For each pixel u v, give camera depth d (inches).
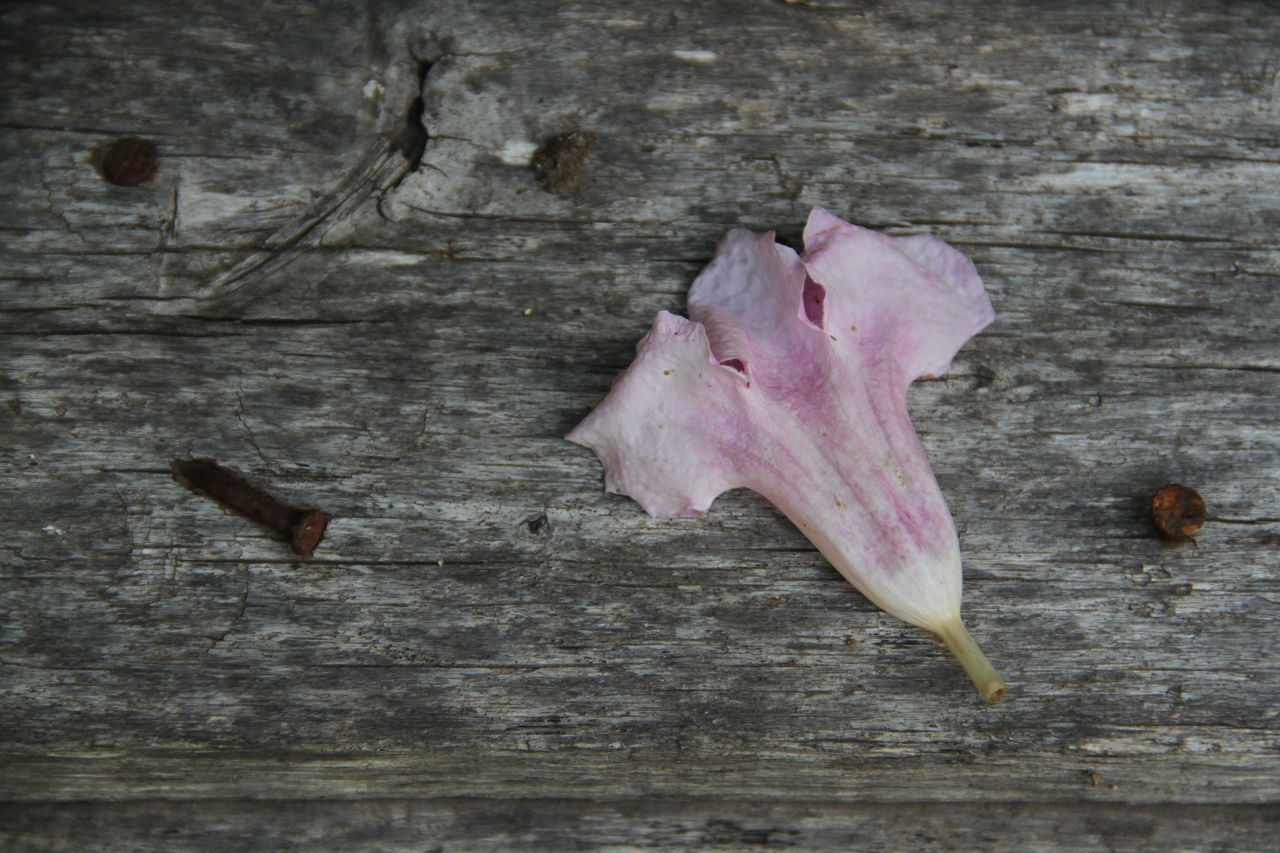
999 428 20.6
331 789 21.3
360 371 20.6
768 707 20.8
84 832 21.4
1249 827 21.4
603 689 20.7
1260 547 20.7
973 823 21.5
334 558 20.6
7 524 20.6
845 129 20.6
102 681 20.7
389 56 20.6
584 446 20.4
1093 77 20.7
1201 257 20.7
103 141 20.6
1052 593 20.6
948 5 20.8
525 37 20.6
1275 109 20.8
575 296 20.6
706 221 20.6
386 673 20.7
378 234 20.6
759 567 20.6
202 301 20.6
